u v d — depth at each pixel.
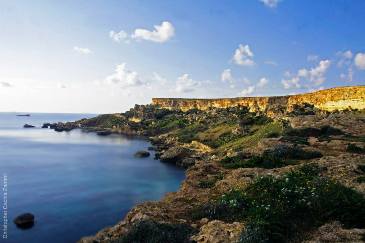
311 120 59.62
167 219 20.69
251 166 35.88
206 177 33.06
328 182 22.59
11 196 47.41
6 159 84.38
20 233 33.09
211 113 149.75
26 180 58.69
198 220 20.95
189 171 37.72
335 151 38.47
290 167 30.14
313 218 18.53
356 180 23.94
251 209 20.00
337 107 97.81
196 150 91.56
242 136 91.56
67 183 56.53
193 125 135.25
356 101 92.25
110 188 53.03
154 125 167.75
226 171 35.28
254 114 120.19
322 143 42.25
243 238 16.06
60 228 34.78
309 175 25.56
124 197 47.53
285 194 20.73
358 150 37.75
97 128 195.75
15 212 39.91
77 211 40.62
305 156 36.53
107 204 43.84
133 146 116.94
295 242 16.25
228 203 21.92
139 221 19.36
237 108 148.25
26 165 75.19
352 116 58.59
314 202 19.55
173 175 64.31
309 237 16.55
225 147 81.62
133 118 192.62
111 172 67.19
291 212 19.02
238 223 18.27
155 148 106.62
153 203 25.25
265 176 25.61
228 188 26.88
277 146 39.75
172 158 80.50
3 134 169.88
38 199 46.03
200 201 25.03
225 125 115.56
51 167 72.81
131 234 18.23
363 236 15.73
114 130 179.38
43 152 99.56
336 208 18.55
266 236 16.41
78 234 33.16
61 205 43.16
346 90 96.62
